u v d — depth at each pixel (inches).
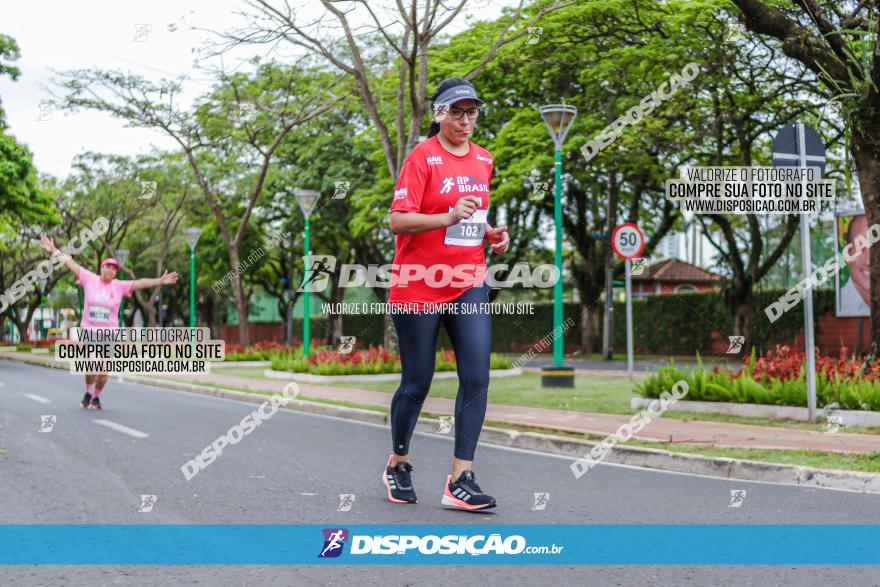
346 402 497.0
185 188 1306.6
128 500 216.2
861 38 422.9
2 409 468.1
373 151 1269.7
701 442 309.1
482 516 198.4
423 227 179.5
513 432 349.4
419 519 193.8
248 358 1078.4
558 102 1010.7
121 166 1320.1
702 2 856.3
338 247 1557.6
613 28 924.0
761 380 415.5
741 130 922.1
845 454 277.4
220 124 1010.7
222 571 153.7
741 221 1237.7
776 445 300.2
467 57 1031.0
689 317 1253.7
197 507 207.5
